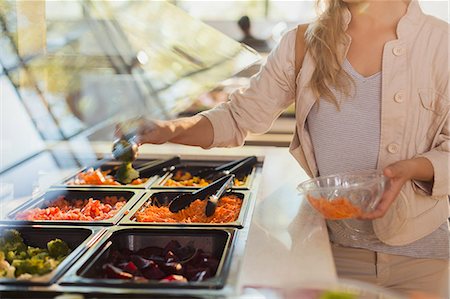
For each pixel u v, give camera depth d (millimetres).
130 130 2131
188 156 2920
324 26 2080
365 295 1335
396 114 2021
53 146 2105
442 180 1941
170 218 2062
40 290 1401
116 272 1552
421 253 2070
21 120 2025
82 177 2557
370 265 2084
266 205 2123
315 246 1707
